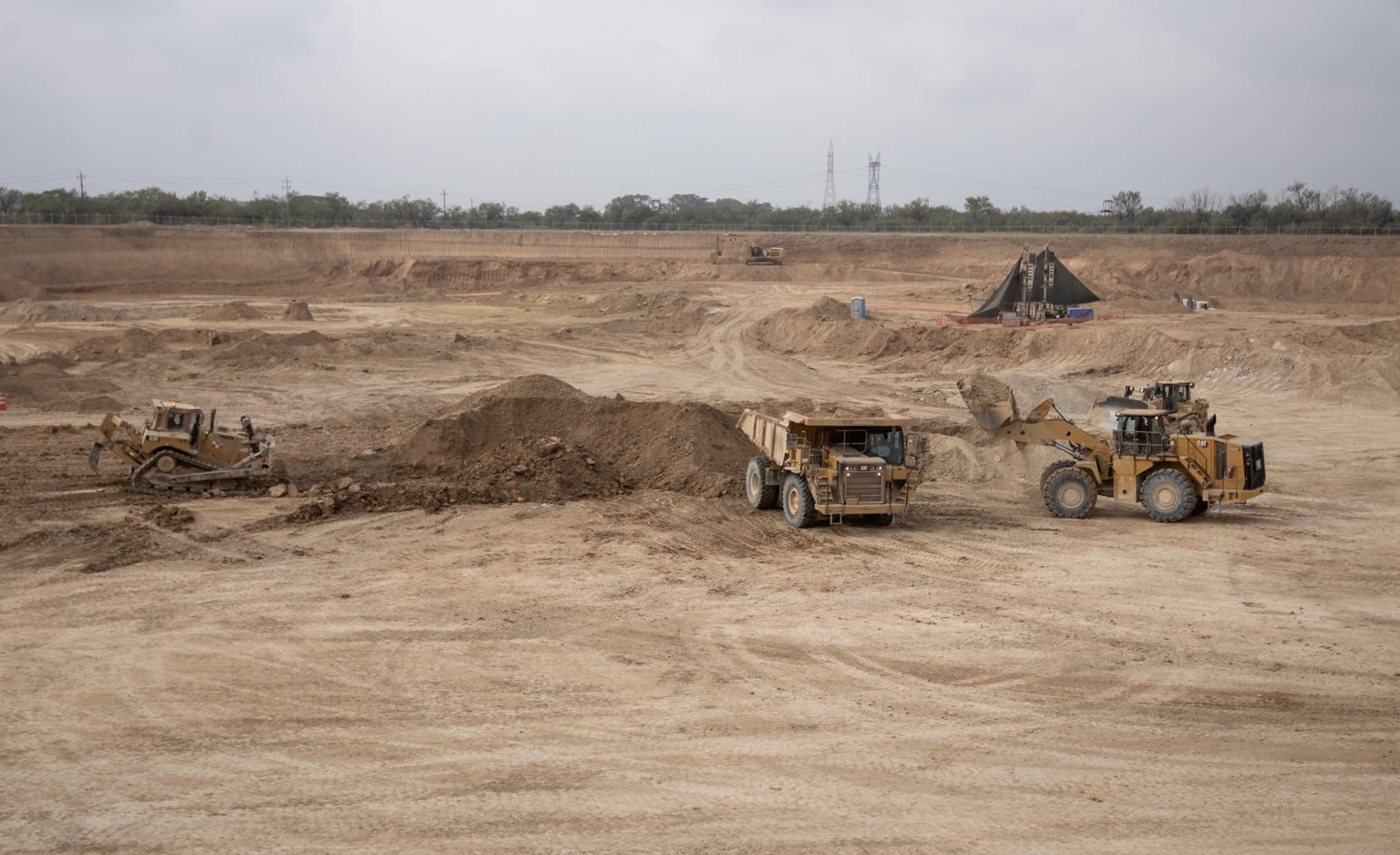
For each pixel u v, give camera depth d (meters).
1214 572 17.09
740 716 10.94
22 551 17.17
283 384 39.69
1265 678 12.28
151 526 18.77
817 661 12.75
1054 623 14.38
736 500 21.86
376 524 19.56
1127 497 21.17
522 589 15.69
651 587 15.87
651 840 8.23
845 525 20.19
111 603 14.66
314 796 8.98
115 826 8.41
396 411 34.03
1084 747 10.27
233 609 14.51
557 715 10.92
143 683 11.73
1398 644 13.60
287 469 23.64
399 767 9.58
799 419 19.58
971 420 32.41
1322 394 37.91
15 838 8.20
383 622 14.05
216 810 8.69
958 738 10.44
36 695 11.32
